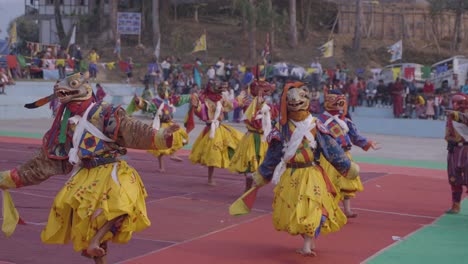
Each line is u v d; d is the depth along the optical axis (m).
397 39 47.19
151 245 7.36
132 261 6.69
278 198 6.80
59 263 6.55
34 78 33.88
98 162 5.58
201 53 43.22
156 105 12.56
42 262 6.57
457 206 9.84
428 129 27.16
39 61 34.44
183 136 11.98
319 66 33.28
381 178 13.56
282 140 6.76
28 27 51.28
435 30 47.38
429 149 21.33
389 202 10.70
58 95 5.56
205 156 11.34
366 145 8.74
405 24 47.38
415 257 7.13
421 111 29.84
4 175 5.68
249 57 41.16
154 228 8.24
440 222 9.20
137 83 38.44
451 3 44.56
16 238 7.49
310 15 48.56
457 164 9.67
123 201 5.38
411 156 18.84
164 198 10.43
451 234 8.40
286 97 6.67
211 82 11.34
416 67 35.56
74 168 5.79
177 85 33.31
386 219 9.30
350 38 46.91
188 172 13.56
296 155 6.70
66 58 35.25
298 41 45.91
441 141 25.00
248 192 6.93
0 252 6.89
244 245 7.47
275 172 6.70
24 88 31.84
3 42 40.19
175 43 43.38
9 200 5.76
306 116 6.73
